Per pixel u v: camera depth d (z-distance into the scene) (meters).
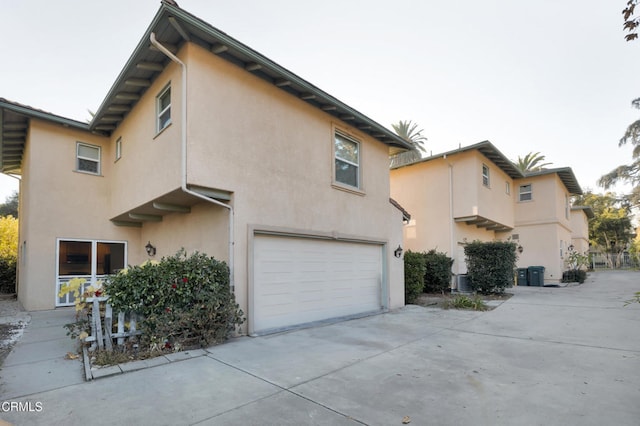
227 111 6.84
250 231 7.03
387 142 11.44
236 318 6.37
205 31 6.00
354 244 9.89
